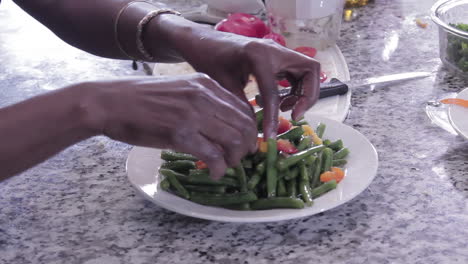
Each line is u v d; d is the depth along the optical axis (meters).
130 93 0.73
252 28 1.52
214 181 0.91
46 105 0.73
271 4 1.56
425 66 1.42
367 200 0.95
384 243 0.85
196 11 1.82
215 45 0.91
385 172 1.02
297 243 0.86
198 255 0.85
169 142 0.75
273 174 0.91
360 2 1.84
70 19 1.17
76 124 0.73
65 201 0.98
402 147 1.10
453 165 1.03
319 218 0.91
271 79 0.86
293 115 0.89
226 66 0.90
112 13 1.12
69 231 0.91
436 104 1.24
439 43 1.41
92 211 0.95
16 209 0.96
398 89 1.32
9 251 0.87
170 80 0.75
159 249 0.86
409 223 0.89
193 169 0.96
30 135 0.72
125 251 0.86
